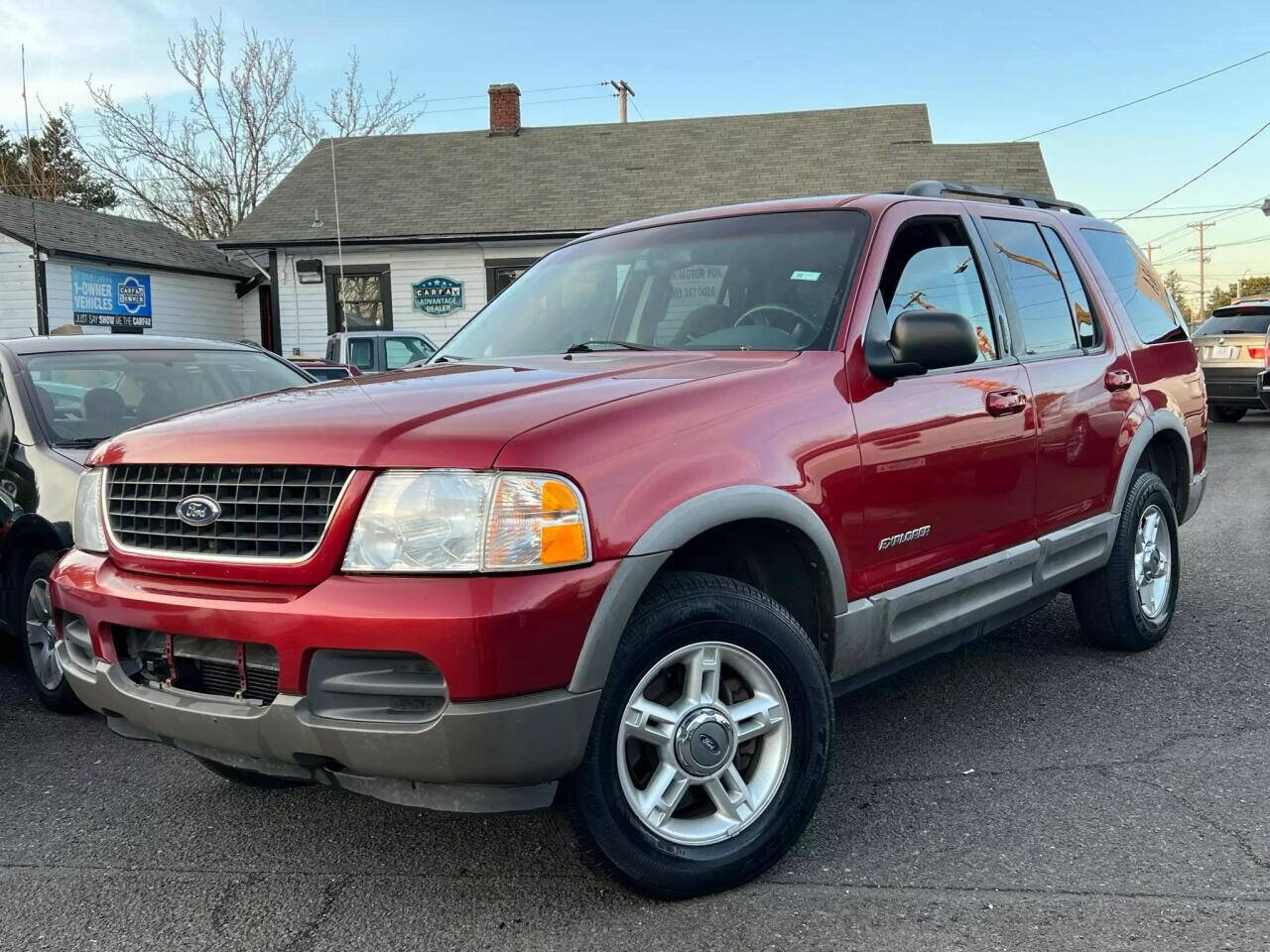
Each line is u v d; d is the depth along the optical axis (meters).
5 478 4.72
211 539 2.54
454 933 2.56
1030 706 4.05
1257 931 2.43
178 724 2.54
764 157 22.39
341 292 20.88
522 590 2.25
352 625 2.25
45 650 4.48
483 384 2.86
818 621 2.98
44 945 2.57
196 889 2.84
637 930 2.53
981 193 4.14
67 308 19.25
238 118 33.03
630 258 3.89
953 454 3.33
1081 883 2.68
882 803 3.21
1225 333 15.48
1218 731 3.73
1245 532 7.36
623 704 2.46
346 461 2.37
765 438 2.76
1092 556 4.21
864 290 3.23
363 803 3.39
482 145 23.70
